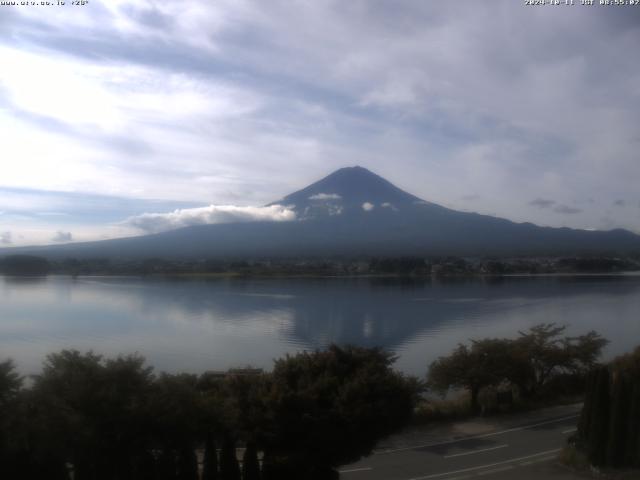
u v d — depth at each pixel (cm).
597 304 10656
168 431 1595
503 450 2472
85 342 6831
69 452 1533
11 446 1471
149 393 1614
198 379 2642
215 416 1683
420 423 2897
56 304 10850
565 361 3562
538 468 2236
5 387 1553
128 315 9356
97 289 13925
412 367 5116
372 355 2042
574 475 2150
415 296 12488
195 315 9375
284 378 1920
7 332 7562
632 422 2184
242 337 7256
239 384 1900
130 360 1716
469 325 8144
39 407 1531
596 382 2255
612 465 2181
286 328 8025
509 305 10625
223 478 1694
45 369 1645
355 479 2130
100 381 1598
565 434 2695
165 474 1616
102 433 1539
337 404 1803
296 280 16950
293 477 1786
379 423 1833
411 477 2145
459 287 14812
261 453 2162
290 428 1758
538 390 3494
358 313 9588
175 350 6334
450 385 3362
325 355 2006
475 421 2941
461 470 2223
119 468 1579
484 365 3198
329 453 1794
